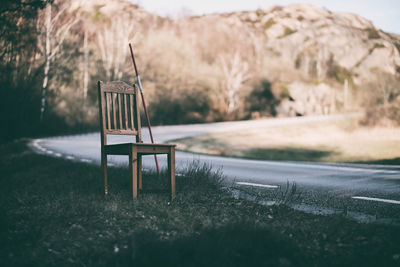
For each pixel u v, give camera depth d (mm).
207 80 45344
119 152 5246
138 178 5848
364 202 5742
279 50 66125
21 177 8367
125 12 41719
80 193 5758
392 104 30359
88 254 3379
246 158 14594
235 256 3203
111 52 39719
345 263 3230
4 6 14234
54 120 31969
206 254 3133
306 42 70375
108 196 5477
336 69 68062
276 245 3391
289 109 50438
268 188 7188
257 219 4473
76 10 31500
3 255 3383
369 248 3496
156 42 43188
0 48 16906
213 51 51688
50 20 27531
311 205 5484
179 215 4570
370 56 72062
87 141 21844
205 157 14500
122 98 5711
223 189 6453
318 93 53812
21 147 17234
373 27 84500
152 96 40844
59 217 4328
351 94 60531
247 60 54188
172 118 42406
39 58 26828
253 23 73500
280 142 20109
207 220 4234
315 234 3908
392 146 17484
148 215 4566
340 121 28297
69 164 9172
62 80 33344
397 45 76750
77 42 35875
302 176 9242
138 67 41531
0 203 5266
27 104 27000
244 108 49250
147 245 3234
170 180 5398
